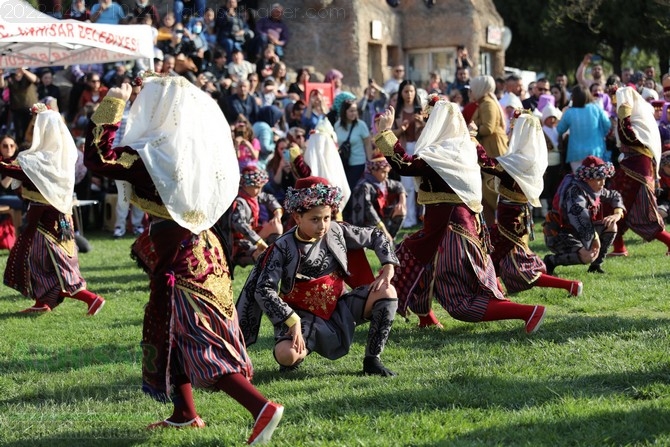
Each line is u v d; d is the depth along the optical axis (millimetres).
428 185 7941
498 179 9141
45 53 15312
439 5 24641
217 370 5230
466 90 17422
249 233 10375
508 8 33781
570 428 5355
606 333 7797
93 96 18562
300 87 19797
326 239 6727
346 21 23406
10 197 16172
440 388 6293
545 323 8289
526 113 8852
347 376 6863
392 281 8102
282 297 6812
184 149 5258
